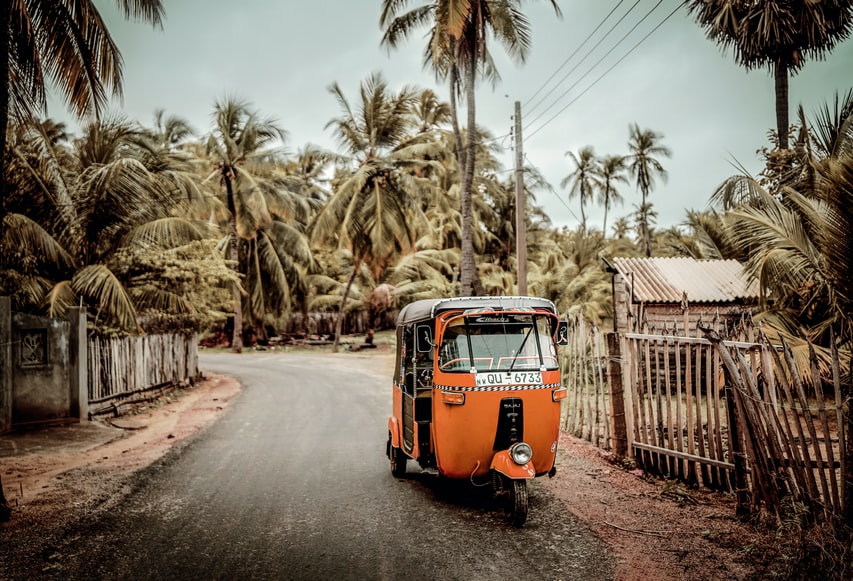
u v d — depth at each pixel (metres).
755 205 11.38
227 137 28.08
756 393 5.59
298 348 33.50
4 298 10.68
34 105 8.30
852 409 5.05
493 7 18.22
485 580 4.67
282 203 29.23
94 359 12.29
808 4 15.42
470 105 18.77
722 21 16.67
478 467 6.25
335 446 9.85
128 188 14.40
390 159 28.39
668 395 7.11
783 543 5.08
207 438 10.61
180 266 15.38
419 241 36.22
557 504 6.52
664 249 31.98
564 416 11.16
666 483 6.95
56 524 6.07
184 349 18.14
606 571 4.79
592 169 51.12
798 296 11.70
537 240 44.69
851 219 5.61
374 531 5.82
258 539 5.64
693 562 4.89
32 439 10.16
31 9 8.14
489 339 6.46
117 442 10.34
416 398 6.90
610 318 22.41
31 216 13.80
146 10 8.22
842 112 9.52
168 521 6.17
